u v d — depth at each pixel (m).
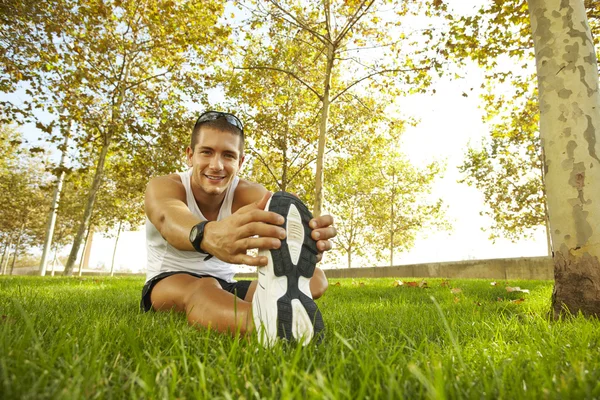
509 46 9.43
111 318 2.02
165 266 2.50
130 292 4.55
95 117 13.70
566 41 3.07
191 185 2.46
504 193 22.00
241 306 1.75
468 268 16.00
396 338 1.75
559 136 2.97
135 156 14.79
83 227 14.87
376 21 12.70
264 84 14.98
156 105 14.75
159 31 13.79
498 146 20.58
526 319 2.45
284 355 1.23
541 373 1.04
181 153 14.69
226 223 1.55
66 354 1.13
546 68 3.14
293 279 1.50
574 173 2.86
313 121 15.90
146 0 13.41
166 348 1.36
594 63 3.06
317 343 1.48
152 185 2.32
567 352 1.32
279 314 1.42
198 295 2.00
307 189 19.58
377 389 0.88
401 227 30.08
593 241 2.71
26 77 10.56
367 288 6.48
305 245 1.53
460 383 0.98
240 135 2.42
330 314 2.63
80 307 2.60
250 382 0.94
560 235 2.86
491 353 1.40
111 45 13.38
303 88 16.19
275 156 18.70
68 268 14.45
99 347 1.28
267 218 1.48
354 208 30.95
